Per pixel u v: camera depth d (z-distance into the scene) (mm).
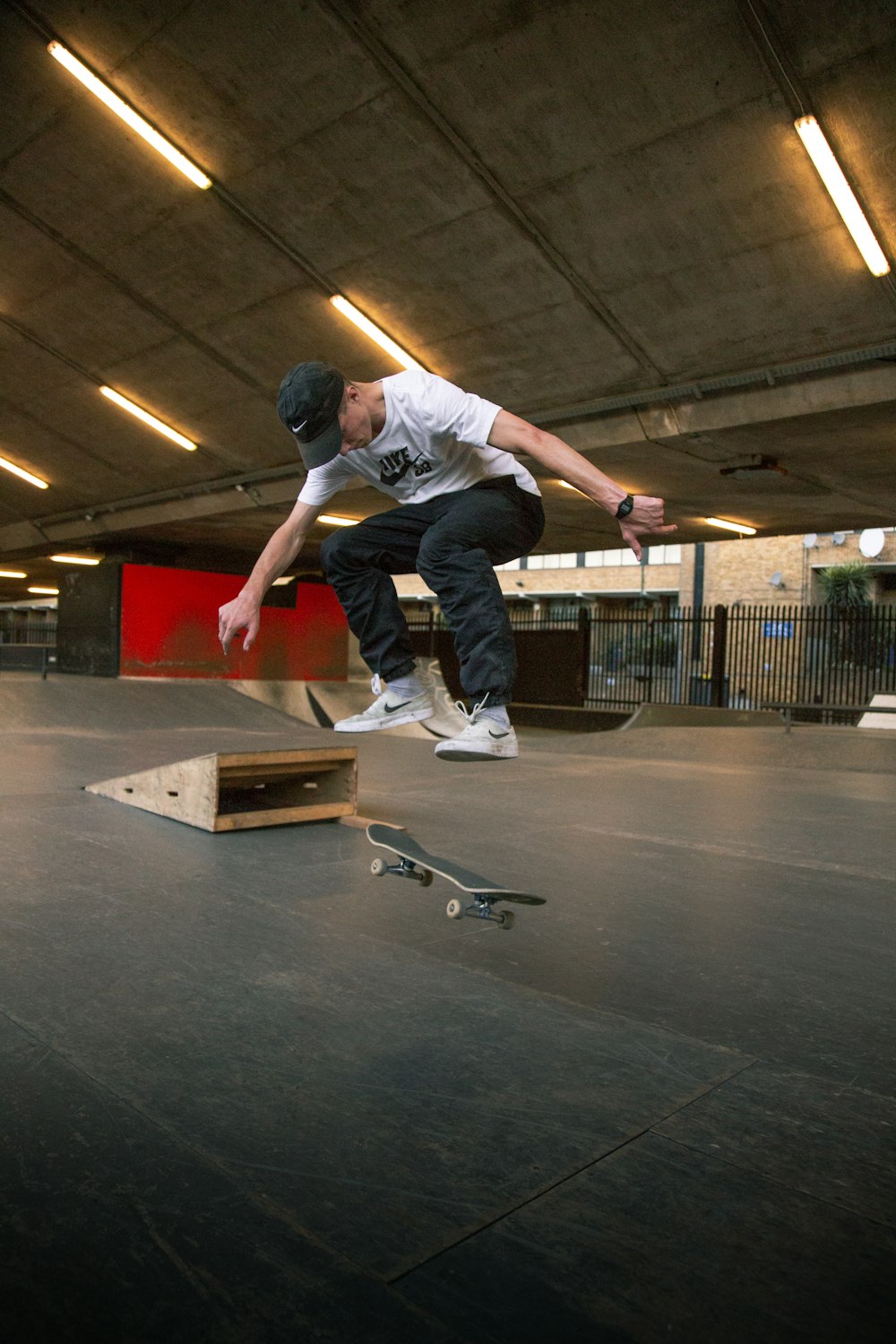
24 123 9109
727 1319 1315
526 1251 1466
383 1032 2371
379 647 2643
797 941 3320
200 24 7770
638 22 6977
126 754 8820
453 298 10352
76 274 11352
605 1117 1936
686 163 7953
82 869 4047
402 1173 1690
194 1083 2045
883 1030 2490
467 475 2438
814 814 6461
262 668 20719
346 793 5461
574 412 11648
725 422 10648
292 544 2686
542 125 7992
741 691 21219
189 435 14461
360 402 2256
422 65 7730
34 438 16047
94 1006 2488
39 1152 1722
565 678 21266
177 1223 1508
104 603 18844
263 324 11523
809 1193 1657
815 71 6906
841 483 13586
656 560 37781
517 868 4348
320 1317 1292
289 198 9438
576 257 9273
